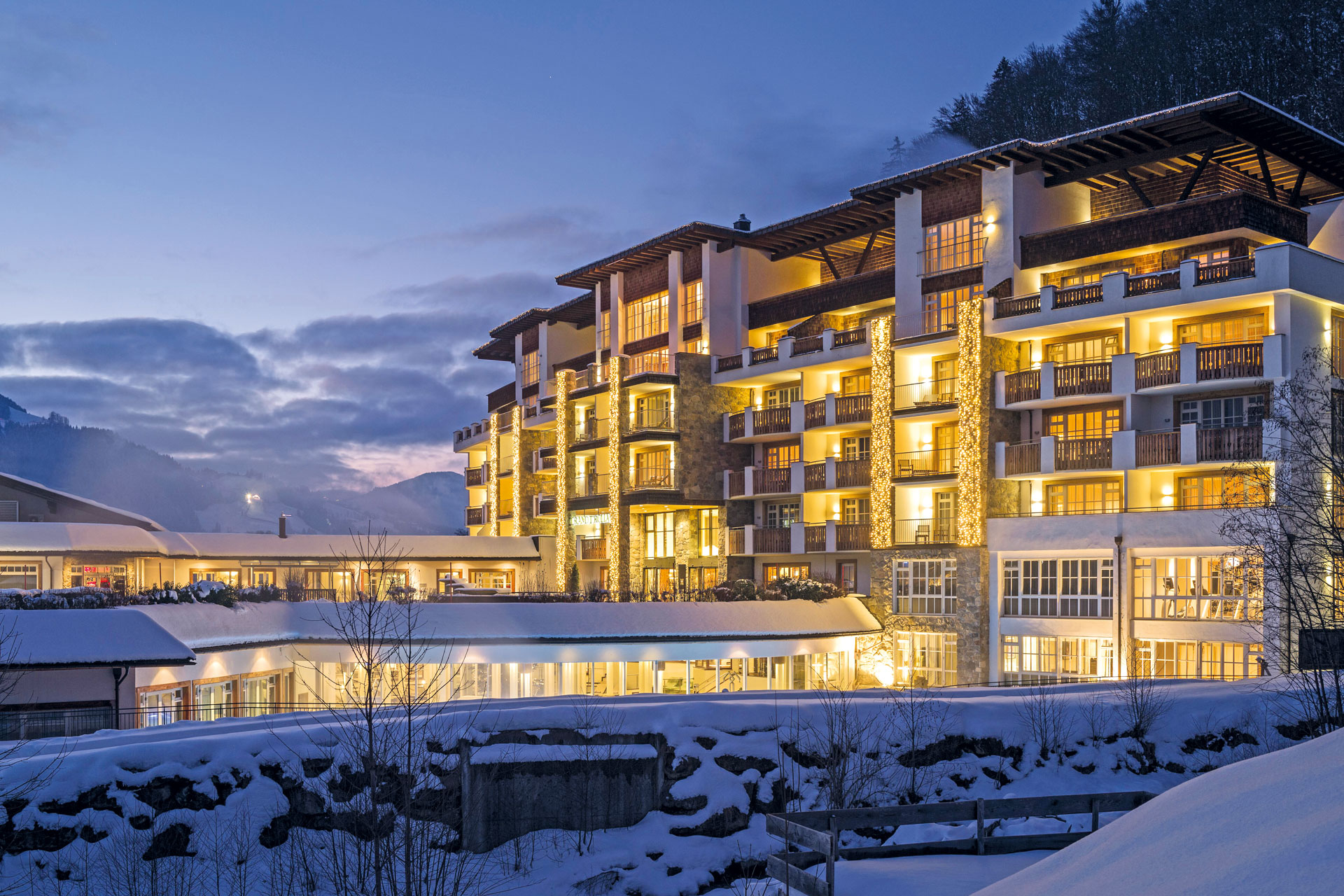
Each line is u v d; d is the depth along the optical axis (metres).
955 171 46.03
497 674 41.22
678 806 24.30
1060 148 42.72
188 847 21.72
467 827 23.09
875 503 48.91
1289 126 38.78
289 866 21.47
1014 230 44.28
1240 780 9.76
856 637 48.12
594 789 24.11
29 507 53.28
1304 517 30.86
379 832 21.06
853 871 16.94
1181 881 7.95
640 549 63.16
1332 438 32.78
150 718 33.62
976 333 44.06
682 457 56.59
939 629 45.75
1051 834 18.27
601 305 67.19
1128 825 10.23
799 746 25.58
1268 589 34.41
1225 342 38.84
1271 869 7.32
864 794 24.39
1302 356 36.91
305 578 61.94
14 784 21.59
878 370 49.06
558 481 66.88
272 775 23.16
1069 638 41.47
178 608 36.09
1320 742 9.81
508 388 80.94
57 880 20.58
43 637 30.58
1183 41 70.19
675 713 25.97
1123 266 42.41
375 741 23.67
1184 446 38.31
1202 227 39.19
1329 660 26.36
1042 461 42.41
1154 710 26.75
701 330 58.53
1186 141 41.00
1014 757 25.78
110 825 21.61
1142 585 39.47
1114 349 41.97
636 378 57.53
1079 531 41.09
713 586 52.03
